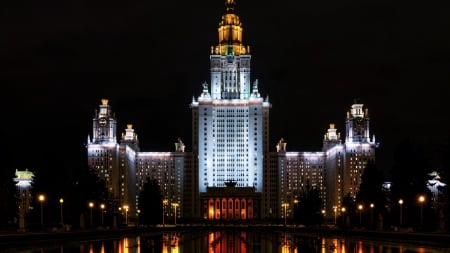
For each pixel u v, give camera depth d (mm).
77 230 148250
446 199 139750
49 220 177125
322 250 92438
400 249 91312
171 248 98500
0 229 143875
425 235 109000
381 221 161000
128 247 98875
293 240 124312
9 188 163625
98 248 95312
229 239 132750
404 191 168750
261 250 94438
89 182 198875
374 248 94875
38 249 91250
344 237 135125
